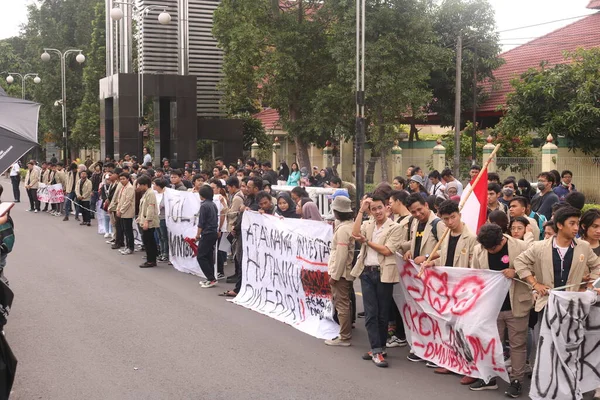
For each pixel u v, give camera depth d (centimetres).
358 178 1831
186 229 1280
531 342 710
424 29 2467
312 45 2770
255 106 3919
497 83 3133
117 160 2852
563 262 623
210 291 1112
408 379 687
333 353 774
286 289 930
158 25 3038
